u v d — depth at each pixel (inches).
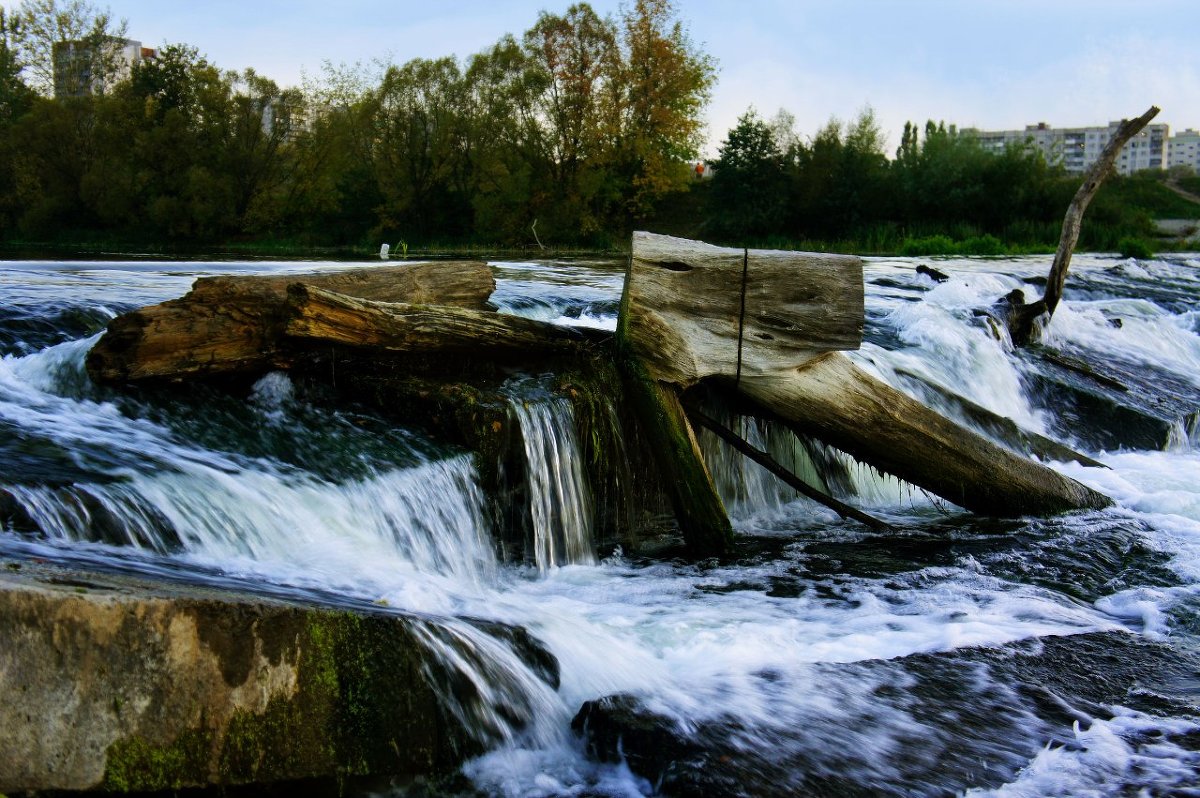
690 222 2241.6
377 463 249.4
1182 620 245.9
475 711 161.8
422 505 245.1
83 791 126.4
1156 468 425.1
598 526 291.1
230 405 267.3
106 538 184.9
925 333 473.7
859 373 306.7
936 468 318.0
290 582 186.2
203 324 265.9
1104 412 471.5
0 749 120.5
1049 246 1656.0
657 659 202.1
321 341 271.1
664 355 288.2
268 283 281.9
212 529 200.4
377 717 150.8
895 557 288.7
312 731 144.9
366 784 149.5
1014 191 1995.6
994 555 291.4
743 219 2171.5
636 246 288.2
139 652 130.9
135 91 2037.4
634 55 1983.3
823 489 352.2
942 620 235.0
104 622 128.2
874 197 2130.9
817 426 306.8
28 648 122.7
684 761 155.3
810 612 239.6
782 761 158.9
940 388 402.0
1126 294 776.9
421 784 153.5
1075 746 174.1
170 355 261.0
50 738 124.1
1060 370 507.2
